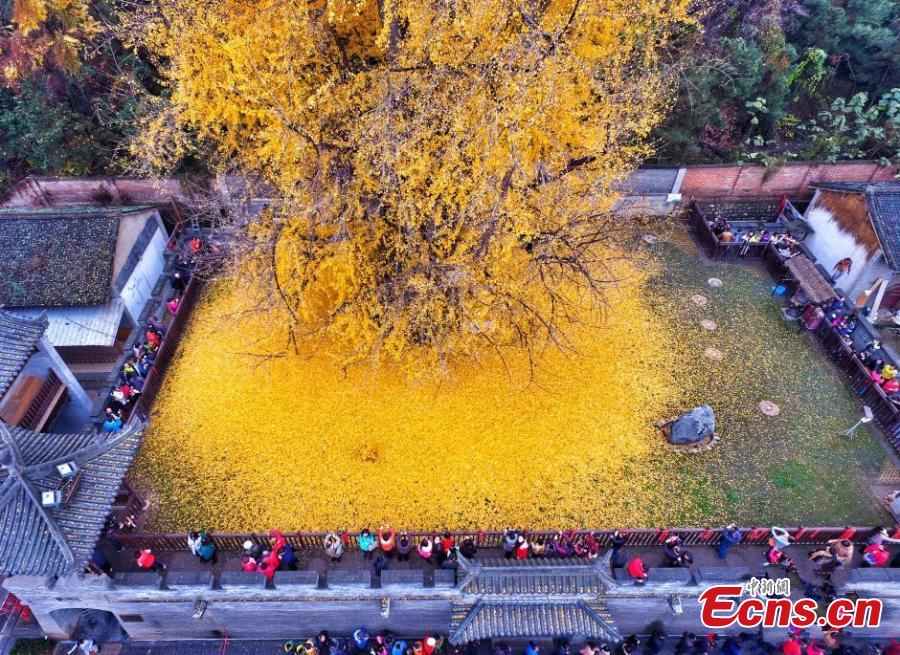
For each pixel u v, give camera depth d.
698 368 24.25
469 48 16.58
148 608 17.55
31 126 28.50
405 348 22.08
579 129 18.66
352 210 18.91
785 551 18.83
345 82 18.56
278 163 18.45
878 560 18.05
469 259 18.56
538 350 24.19
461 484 20.03
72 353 24.30
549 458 20.84
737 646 17.86
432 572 18.03
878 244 26.20
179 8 18.00
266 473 20.25
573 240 21.05
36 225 24.30
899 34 31.67
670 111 29.98
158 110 24.97
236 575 16.77
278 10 16.98
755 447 21.56
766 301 27.50
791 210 31.92
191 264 27.77
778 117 31.97
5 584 16.30
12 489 14.55
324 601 17.41
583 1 16.84
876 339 25.11
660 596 17.53
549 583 16.17
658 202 32.41
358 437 21.27
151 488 19.81
